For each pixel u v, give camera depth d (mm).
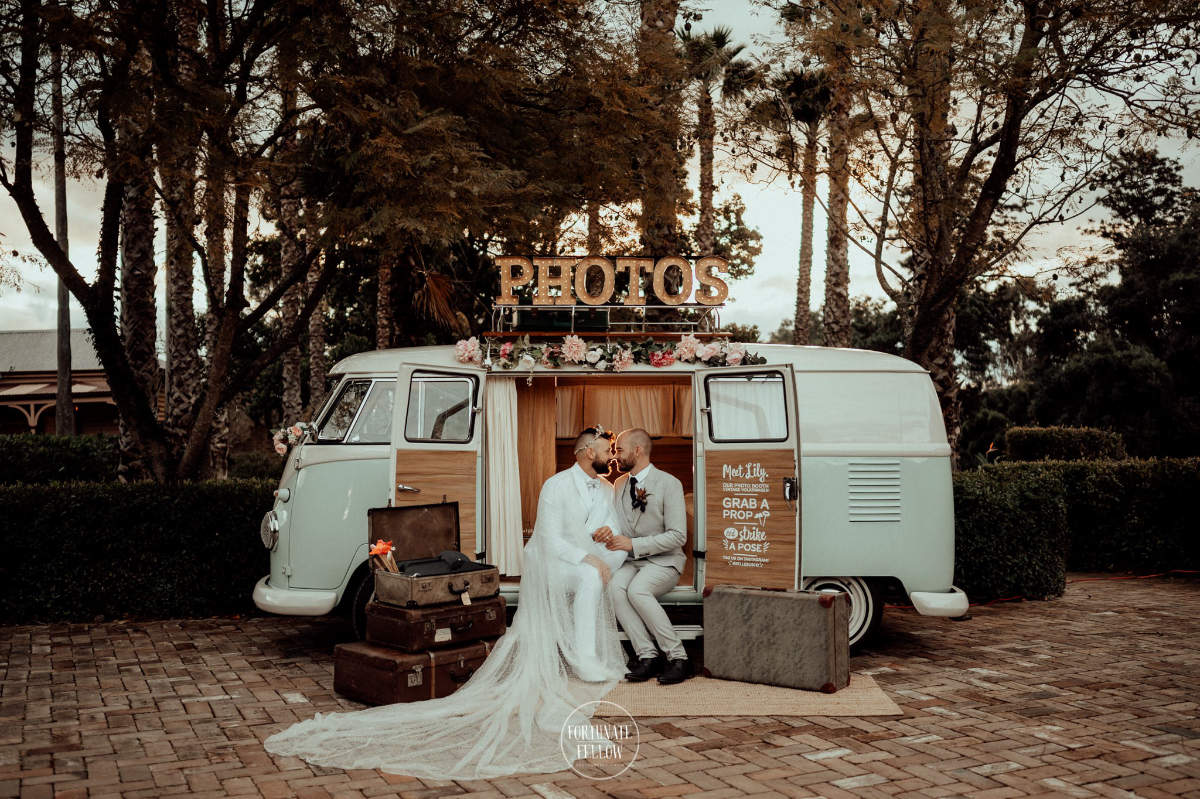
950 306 11555
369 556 5781
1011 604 8602
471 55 7676
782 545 5852
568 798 3803
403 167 6672
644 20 11656
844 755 4336
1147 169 23625
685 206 10523
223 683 5750
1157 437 24734
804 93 10711
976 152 9320
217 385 7969
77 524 7730
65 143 7379
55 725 4828
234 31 7465
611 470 6383
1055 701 5277
